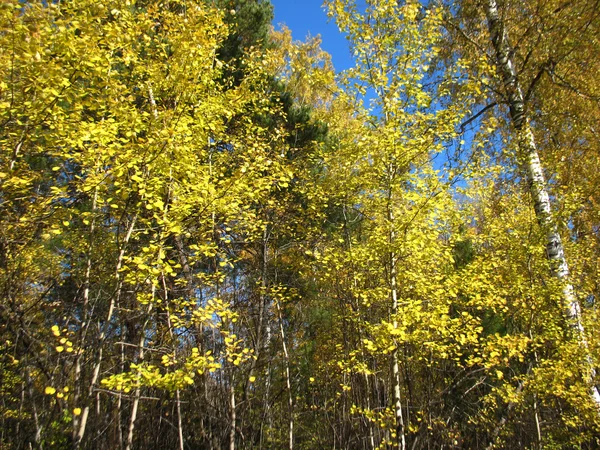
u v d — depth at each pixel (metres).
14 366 4.25
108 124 3.87
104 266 4.70
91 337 4.48
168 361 3.77
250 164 4.76
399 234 4.73
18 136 3.67
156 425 6.61
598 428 5.35
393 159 4.69
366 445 6.20
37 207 3.83
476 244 8.20
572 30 6.21
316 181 7.07
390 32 5.20
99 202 4.09
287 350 7.34
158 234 3.94
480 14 7.59
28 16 2.90
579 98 6.82
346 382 6.93
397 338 4.30
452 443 5.55
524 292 5.95
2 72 3.19
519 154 6.43
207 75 5.07
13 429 5.00
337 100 5.84
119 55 5.49
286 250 7.52
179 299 4.66
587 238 7.46
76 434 3.58
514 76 7.10
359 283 6.14
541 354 6.70
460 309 6.54
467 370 6.61
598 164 6.92
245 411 6.72
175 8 5.93
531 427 6.92
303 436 7.88
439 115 4.64
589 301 7.85
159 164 3.94
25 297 4.60
